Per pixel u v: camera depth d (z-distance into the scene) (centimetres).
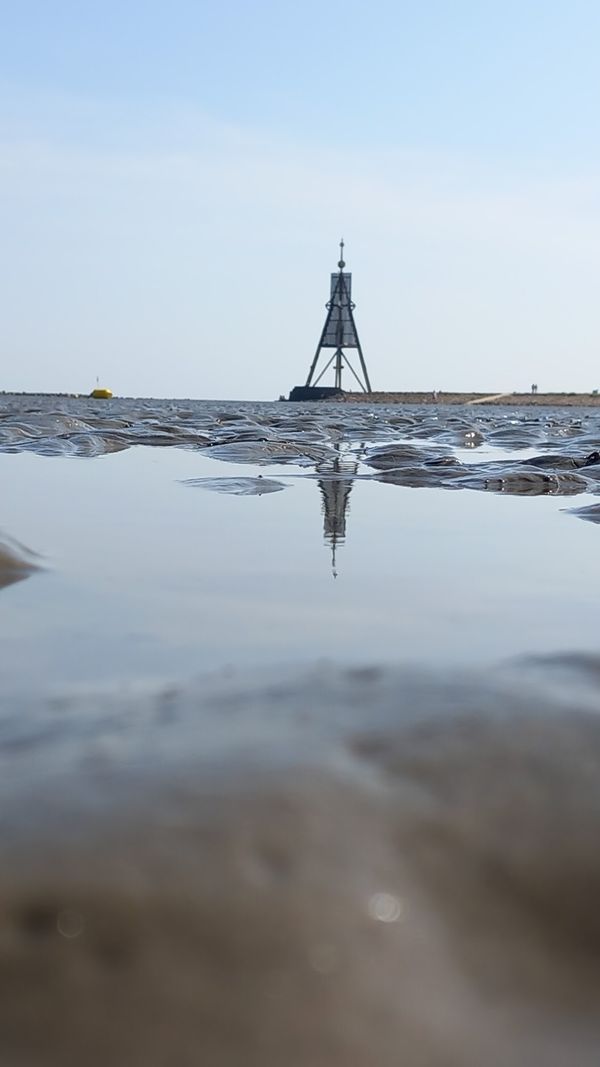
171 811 130
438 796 140
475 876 129
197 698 187
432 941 120
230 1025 107
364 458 1129
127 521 565
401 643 271
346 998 111
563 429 2058
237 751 149
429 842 132
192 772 141
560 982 120
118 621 303
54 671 236
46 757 152
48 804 131
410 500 720
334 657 248
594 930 127
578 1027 114
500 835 134
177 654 257
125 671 236
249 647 265
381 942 117
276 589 364
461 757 149
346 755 149
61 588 358
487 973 119
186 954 112
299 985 111
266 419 2473
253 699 181
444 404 12019
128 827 126
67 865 119
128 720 173
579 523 595
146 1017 106
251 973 111
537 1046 110
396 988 113
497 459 1208
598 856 133
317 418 2680
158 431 1591
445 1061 107
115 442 1372
